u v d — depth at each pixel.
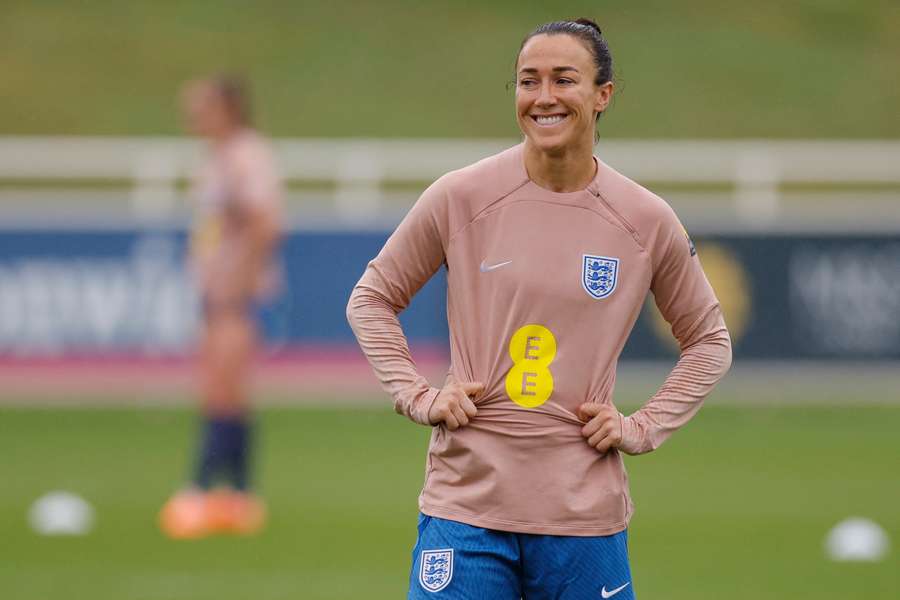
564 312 15.55
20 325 46.91
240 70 82.75
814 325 48.53
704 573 28.92
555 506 15.50
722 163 72.69
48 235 46.75
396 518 34.00
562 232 15.60
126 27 86.88
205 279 32.28
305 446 43.44
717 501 36.38
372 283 16.17
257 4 90.31
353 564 29.38
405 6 90.75
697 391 16.06
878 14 92.38
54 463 40.84
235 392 32.41
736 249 48.34
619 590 15.83
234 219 32.09
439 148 68.56
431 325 46.94
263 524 33.22
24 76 81.19
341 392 48.19
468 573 15.54
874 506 35.88
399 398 15.84
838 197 70.75
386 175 67.19
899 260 48.47
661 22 90.19
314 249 47.50
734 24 90.50
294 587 27.38
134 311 46.88
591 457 15.66
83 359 46.97
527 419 15.55
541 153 15.53
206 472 32.50
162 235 46.81
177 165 67.81
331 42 86.19
